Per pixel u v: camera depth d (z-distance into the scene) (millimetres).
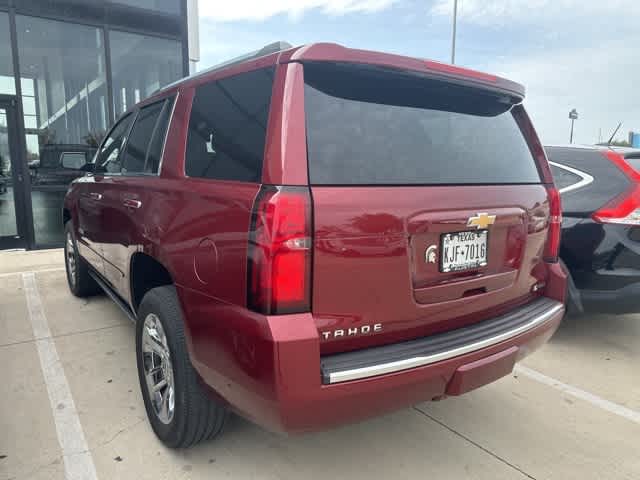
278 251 1692
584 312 3887
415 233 1951
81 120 8188
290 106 1803
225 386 1958
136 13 8430
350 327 1851
